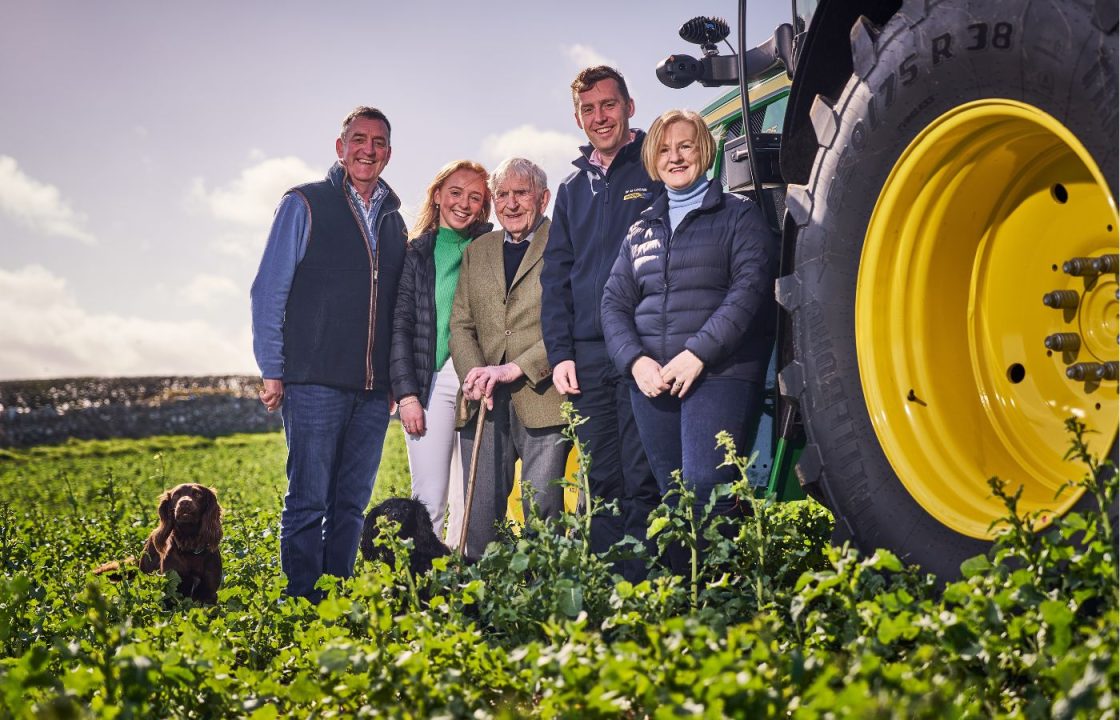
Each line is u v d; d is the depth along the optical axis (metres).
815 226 3.68
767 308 4.59
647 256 4.80
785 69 4.79
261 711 2.91
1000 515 3.13
